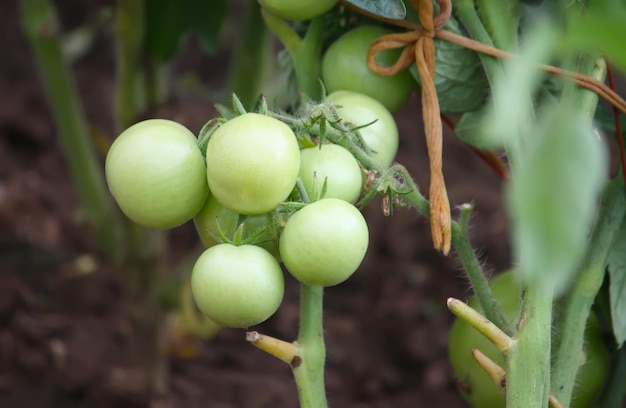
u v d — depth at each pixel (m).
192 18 1.23
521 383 0.77
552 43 0.60
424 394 1.54
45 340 1.52
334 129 0.78
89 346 1.52
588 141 0.58
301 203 0.75
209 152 0.74
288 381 1.53
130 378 1.42
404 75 0.86
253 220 0.77
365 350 1.61
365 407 1.51
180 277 1.39
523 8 0.86
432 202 0.78
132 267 1.38
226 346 1.61
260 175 0.73
